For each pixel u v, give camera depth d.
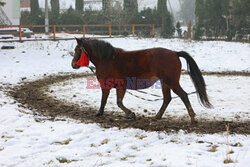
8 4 29.28
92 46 7.11
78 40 7.18
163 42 25.20
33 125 6.67
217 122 7.03
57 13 38.16
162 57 6.62
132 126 6.64
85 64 7.20
